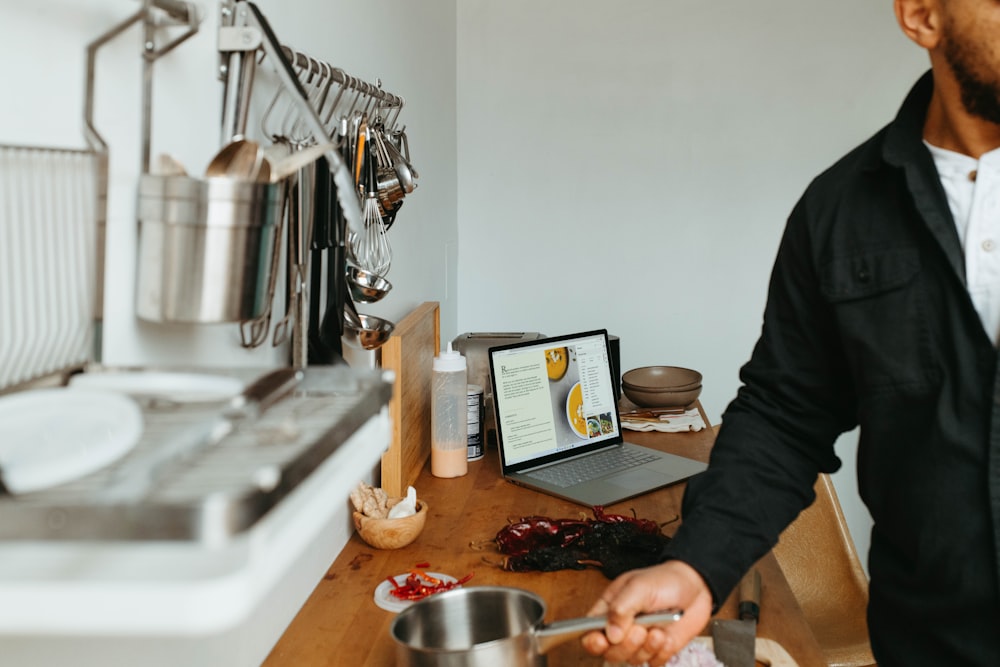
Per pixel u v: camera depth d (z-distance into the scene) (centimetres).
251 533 49
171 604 46
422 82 227
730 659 113
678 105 294
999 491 100
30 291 67
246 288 81
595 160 299
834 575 218
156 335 88
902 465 109
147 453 53
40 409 58
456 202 299
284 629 123
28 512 45
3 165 64
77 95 74
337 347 128
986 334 101
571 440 206
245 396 59
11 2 65
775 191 295
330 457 62
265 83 115
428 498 179
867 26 286
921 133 108
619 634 93
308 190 111
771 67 290
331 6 143
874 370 110
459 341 240
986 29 90
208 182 77
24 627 46
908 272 107
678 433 231
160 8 81
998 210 102
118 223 80
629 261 301
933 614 108
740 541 111
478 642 109
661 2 291
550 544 151
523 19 295
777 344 124
